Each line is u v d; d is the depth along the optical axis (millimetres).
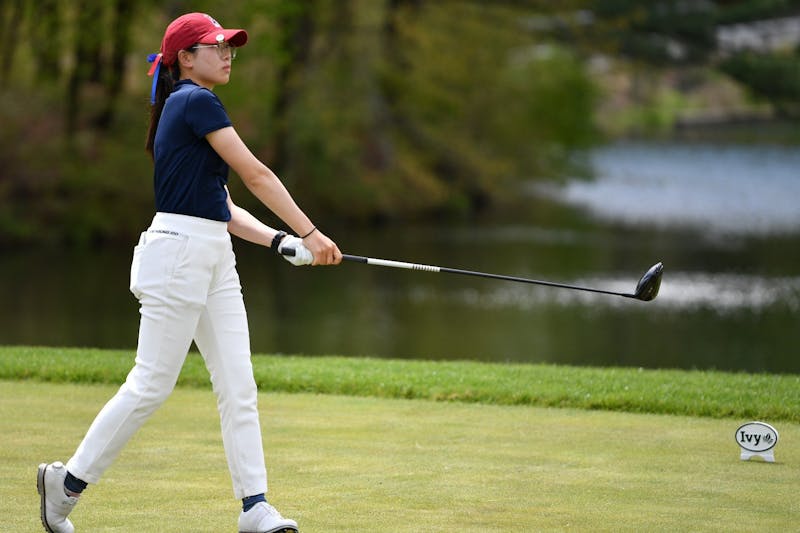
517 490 18312
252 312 75500
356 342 64250
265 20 113875
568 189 167500
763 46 146875
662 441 22219
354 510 17047
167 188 15953
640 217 134750
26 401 25828
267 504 16016
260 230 16953
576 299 81438
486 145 146000
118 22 107312
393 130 140250
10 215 104938
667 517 16750
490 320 73062
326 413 24938
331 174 129750
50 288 83125
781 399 26219
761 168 194000
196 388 28234
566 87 144625
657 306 78500
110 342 62438
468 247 107438
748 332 68250
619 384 28234
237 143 15820
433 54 132750
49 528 15797
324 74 127562
